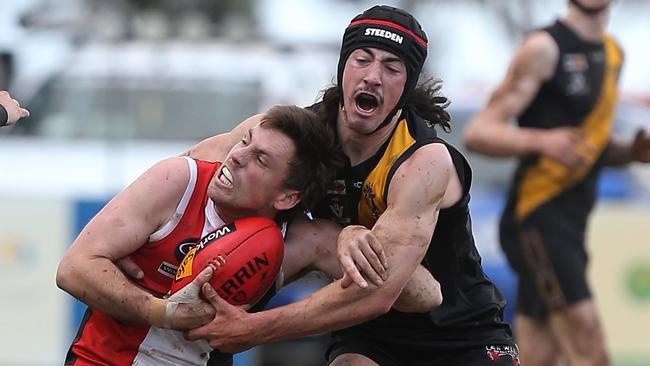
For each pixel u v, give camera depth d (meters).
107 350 16.36
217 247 15.75
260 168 16.02
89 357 16.39
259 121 17.03
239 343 15.92
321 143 16.30
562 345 26.75
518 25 63.72
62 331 30.67
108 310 15.74
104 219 15.86
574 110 26.67
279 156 16.05
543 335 27.17
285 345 32.50
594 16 26.75
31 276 30.81
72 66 34.75
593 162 26.83
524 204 26.91
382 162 16.66
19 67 35.62
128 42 35.41
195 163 16.31
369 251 15.85
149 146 32.97
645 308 32.06
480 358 18.05
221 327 15.77
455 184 17.02
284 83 34.19
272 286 16.80
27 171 31.92
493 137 26.27
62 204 30.86
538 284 26.73
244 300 15.92
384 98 16.22
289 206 16.38
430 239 16.41
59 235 30.86
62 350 30.61
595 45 26.83
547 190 26.67
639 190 33.31
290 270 16.88
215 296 15.68
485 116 26.69
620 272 32.12
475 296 18.17
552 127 26.72
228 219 16.31
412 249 16.12
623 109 35.69
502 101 26.66
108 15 36.50
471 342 18.11
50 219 30.86
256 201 16.16
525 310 27.12
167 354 16.44
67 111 33.94
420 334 18.00
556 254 26.55
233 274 15.71
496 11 63.75
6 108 17.61
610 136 27.08
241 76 34.34
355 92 16.20
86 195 31.61
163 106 33.88
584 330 26.41
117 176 32.12
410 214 16.20
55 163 32.19
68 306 30.70
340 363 18.00
